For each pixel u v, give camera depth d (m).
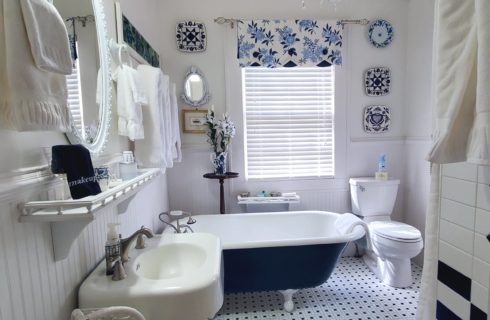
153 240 1.37
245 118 2.66
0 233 0.67
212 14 2.55
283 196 2.63
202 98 2.59
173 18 2.53
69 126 0.74
